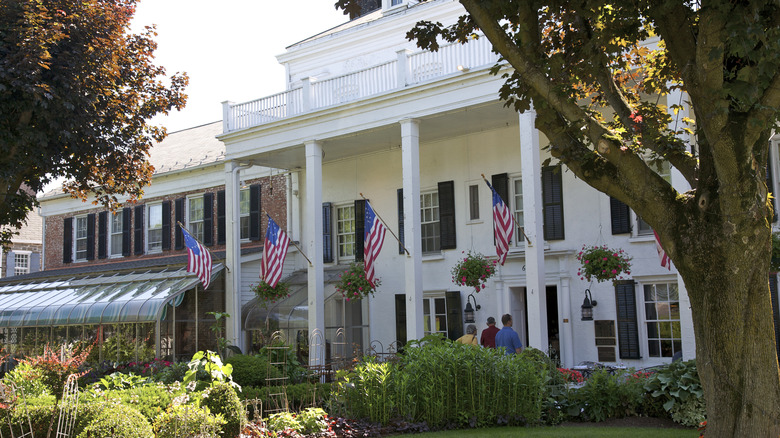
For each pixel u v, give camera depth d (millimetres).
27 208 17969
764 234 6574
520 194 19703
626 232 17531
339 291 20516
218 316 18172
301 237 24703
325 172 24516
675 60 7441
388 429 10438
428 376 10953
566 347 18344
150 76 19234
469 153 20812
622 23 7945
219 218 26750
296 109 20906
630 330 17297
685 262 6926
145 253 29234
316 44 24922
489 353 11117
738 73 6176
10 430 7250
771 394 6613
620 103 8672
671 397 11148
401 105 18312
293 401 12906
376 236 17156
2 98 14258
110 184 19859
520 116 16000
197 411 8406
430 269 21375
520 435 9734
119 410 7832
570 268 18516
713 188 6746
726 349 6688
